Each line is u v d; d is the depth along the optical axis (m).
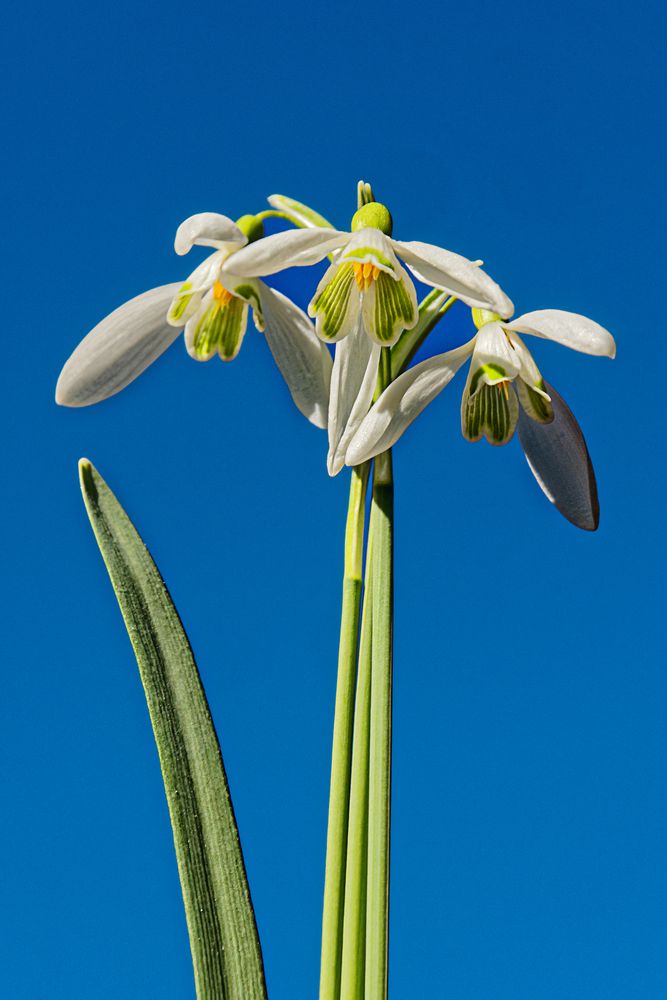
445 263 0.55
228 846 0.56
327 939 0.56
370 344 0.57
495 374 0.56
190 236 0.56
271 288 0.58
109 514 0.57
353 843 0.56
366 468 0.57
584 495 0.59
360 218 0.56
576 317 0.56
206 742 0.56
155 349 0.58
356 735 0.56
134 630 0.56
